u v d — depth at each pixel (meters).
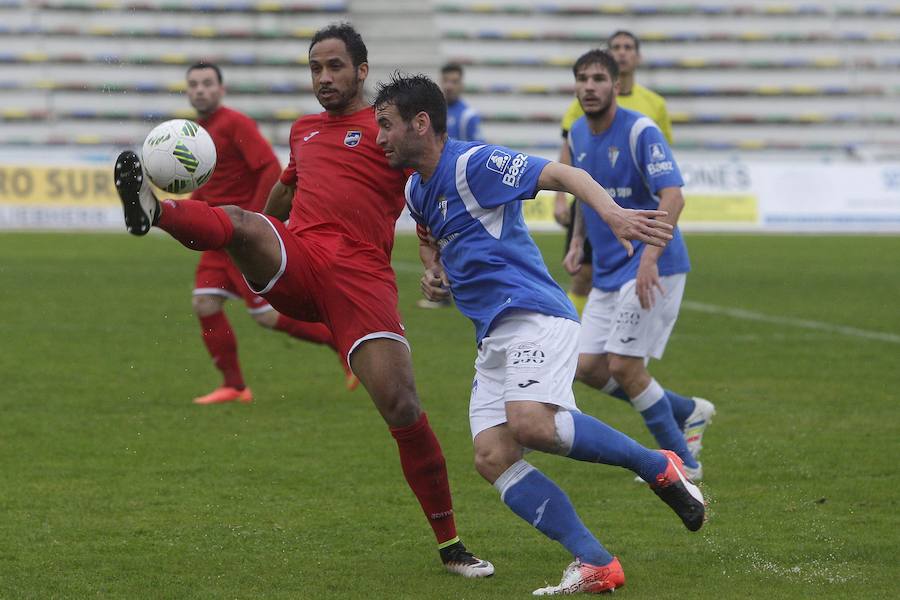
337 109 18.42
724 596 15.53
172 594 15.56
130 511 19.94
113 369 34.50
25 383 31.98
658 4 111.12
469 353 38.12
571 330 16.27
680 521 19.62
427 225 16.83
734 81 109.44
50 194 83.31
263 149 29.84
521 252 16.36
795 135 107.75
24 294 50.72
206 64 29.94
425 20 107.75
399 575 16.64
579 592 15.64
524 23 109.44
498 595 15.70
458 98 51.72
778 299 52.59
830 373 34.53
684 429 24.36
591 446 15.82
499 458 16.19
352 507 20.42
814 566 16.98
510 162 15.78
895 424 27.59
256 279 17.02
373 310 17.19
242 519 19.55
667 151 22.69
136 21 102.38
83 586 15.88
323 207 17.81
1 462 23.36
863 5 112.69
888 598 15.44
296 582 16.20
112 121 98.56
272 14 105.25
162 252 70.31
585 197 15.30
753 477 22.67
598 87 22.73
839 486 21.91
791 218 91.06
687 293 54.62
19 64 99.00
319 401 30.45
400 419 16.89
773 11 111.81
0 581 16.03
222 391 30.34
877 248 78.69
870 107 109.25
